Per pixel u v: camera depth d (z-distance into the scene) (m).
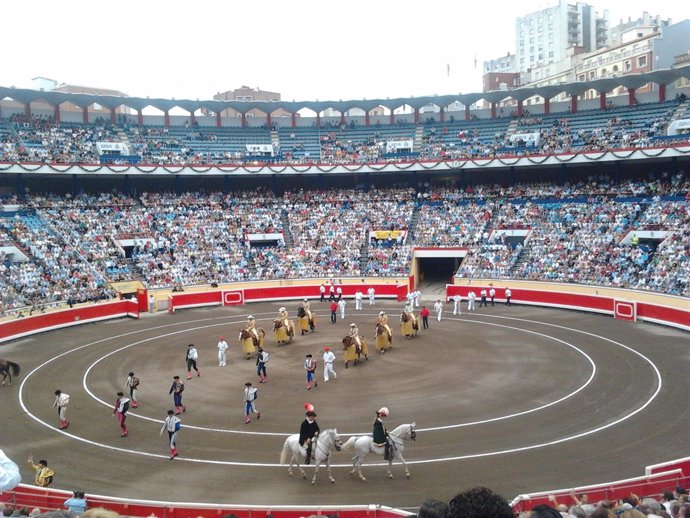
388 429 24.56
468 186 74.69
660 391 28.77
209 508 16.42
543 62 163.00
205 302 59.25
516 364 34.69
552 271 58.09
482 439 23.33
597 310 50.38
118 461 22.14
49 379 33.88
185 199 72.81
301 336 44.38
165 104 78.19
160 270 61.84
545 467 20.61
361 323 49.12
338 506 16.27
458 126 81.00
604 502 12.67
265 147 78.44
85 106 75.38
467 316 51.25
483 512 4.77
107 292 56.16
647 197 62.09
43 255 57.12
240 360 37.19
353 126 84.75
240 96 113.38
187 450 23.05
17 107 78.62
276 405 28.17
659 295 47.88
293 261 66.25
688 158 63.75
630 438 23.05
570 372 32.66
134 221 67.06
